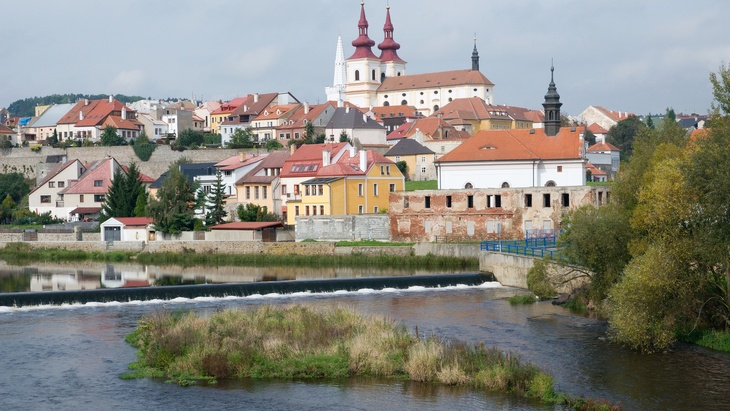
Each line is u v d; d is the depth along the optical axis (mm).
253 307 94125
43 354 73500
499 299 99688
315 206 162500
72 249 164500
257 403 59031
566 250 86562
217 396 60625
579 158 148625
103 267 145125
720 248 67688
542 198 136500
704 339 72375
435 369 63781
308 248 145750
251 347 67438
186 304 98000
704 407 57031
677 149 87312
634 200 85438
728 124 68875
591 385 61812
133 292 100688
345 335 70438
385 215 146875
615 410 55656
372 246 141125
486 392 60625
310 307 80875
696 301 71375
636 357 69250
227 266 143250
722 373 64250
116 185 177500
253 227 155000
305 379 64000
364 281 108375
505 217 138375
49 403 59906
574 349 72062
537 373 62281
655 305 69812
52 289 116312
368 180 166000
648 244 74625
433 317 87562
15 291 113688
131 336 78312
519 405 57844
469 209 140625
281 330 71875
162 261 150875
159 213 162250
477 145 156625
